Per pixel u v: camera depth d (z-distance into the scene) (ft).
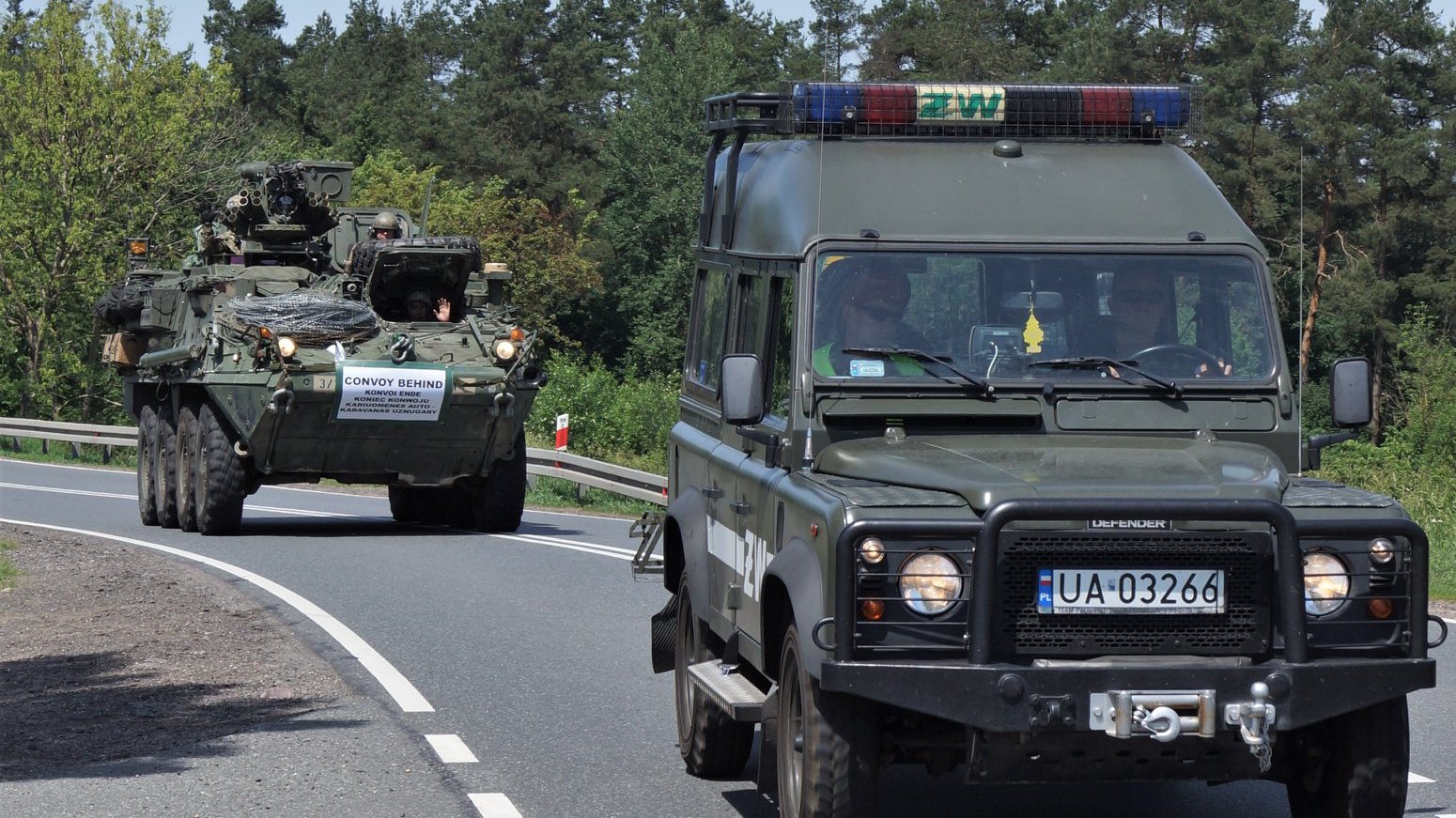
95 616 155.02
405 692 119.03
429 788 91.45
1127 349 80.94
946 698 66.59
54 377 594.65
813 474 77.41
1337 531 69.05
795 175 85.87
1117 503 67.31
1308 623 69.15
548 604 163.63
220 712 112.06
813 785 70.44
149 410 259.19
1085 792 93.61
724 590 89.86
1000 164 85.66
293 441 225.35
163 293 254.68
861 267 80.59
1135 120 89.20
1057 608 67.82
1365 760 72.33
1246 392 80.38
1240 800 91.45
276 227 258.78
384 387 221.25
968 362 80.07
